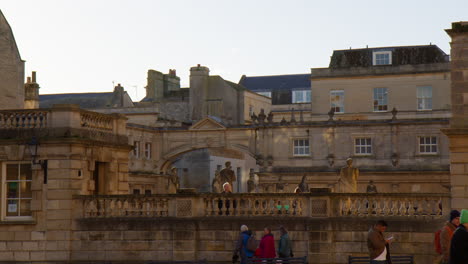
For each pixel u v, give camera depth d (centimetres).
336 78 7806
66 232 3375
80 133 3450
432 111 7538
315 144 7281
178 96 10056
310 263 3131
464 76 3130
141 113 8769
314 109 7844
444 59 7969
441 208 3108
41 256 3391
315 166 7262
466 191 3075
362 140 7188
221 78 9281
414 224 3066
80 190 3419
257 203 3341
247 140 7619
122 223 3328
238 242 2981
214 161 9050
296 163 7331
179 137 7862
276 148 7406
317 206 3159
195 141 7812
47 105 9681
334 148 7225
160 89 10044
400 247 3072
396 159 7062
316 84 7856
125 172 3812
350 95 7769
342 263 3112
